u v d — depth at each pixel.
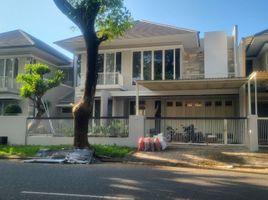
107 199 6.76
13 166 12.27
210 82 19.48
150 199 6.83
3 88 26.11
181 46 24.09
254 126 16.42
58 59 30.72
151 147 16.61
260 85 20.52
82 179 9.16
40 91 21.91
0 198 6.74
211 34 24.69
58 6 15.00
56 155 15.27
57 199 6.68
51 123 19.62
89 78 16.05
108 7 15.58
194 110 24.09
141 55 24.88
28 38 27.50
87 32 15.65
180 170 11.85
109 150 16.02
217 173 11.18
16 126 19.95
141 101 24.98
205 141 18.39
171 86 21.19
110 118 18.67
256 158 14.58
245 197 7.20
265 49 23.12
